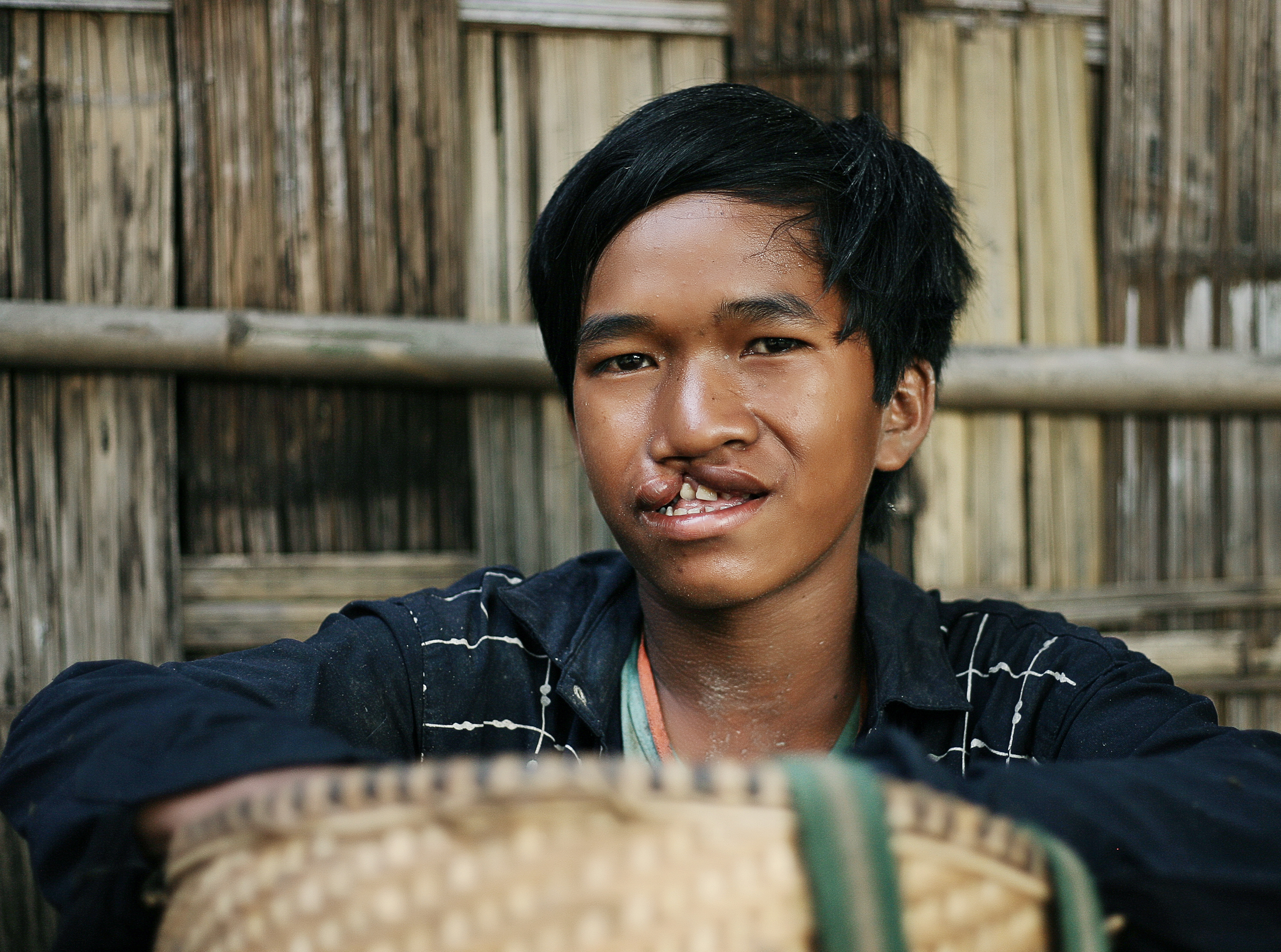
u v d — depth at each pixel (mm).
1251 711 1650
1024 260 1613
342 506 1494
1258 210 1670
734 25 1552
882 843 368
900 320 834
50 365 1390
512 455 1518
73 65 1421
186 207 1439
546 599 908
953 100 1592
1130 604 1622
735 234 743
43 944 1377
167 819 501
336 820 377
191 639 1450
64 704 619
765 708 819
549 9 1516
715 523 718
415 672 859
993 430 1604
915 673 827
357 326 1443
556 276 886
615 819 361
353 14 1471
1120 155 1634
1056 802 505
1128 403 1604
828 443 742
